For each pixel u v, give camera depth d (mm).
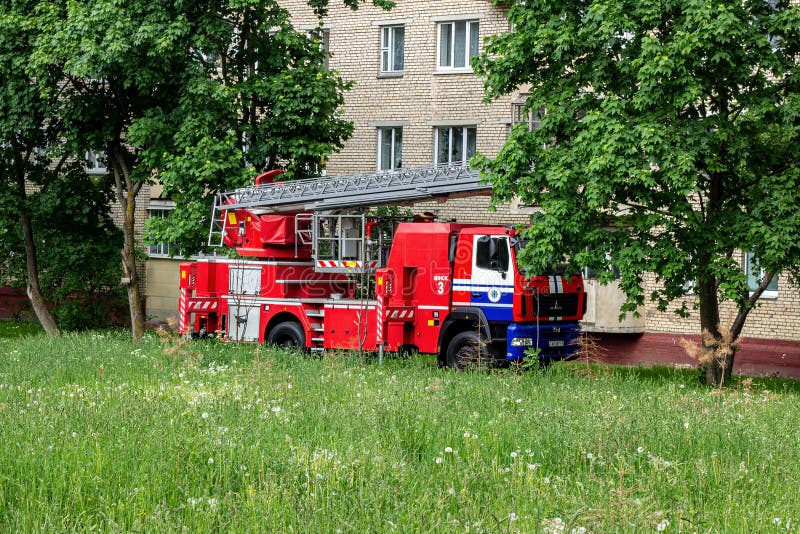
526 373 18578
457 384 16531
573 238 19156
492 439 10977
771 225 18047
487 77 20844
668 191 18375
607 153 17984
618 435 10766
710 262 18328
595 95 19484
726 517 7887
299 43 27078
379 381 16859
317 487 8367
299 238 24109
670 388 16500
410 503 7977
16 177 30891
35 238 32062
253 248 24562
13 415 11984
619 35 18969
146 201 39031
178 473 9016
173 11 26188
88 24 25344
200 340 23781
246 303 24781
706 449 10695
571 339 21625
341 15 35062
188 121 25969
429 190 22500
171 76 26469
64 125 28844
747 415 13164
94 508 8094
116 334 29219
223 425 11547
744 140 18375
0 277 34781
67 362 18812
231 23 26906
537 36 19547
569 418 12234
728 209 18750
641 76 17953
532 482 8805
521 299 20484
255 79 26672
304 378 16984
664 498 8711
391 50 34469
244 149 27141
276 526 7406
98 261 31781
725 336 14781
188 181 25719
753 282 26766
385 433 11188
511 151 19625
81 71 25047
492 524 7289
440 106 33406
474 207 32406
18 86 27922
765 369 26609
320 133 26969
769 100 18500
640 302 18766
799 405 14734
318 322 23562
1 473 8984
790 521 7785
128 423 11414
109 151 29094
